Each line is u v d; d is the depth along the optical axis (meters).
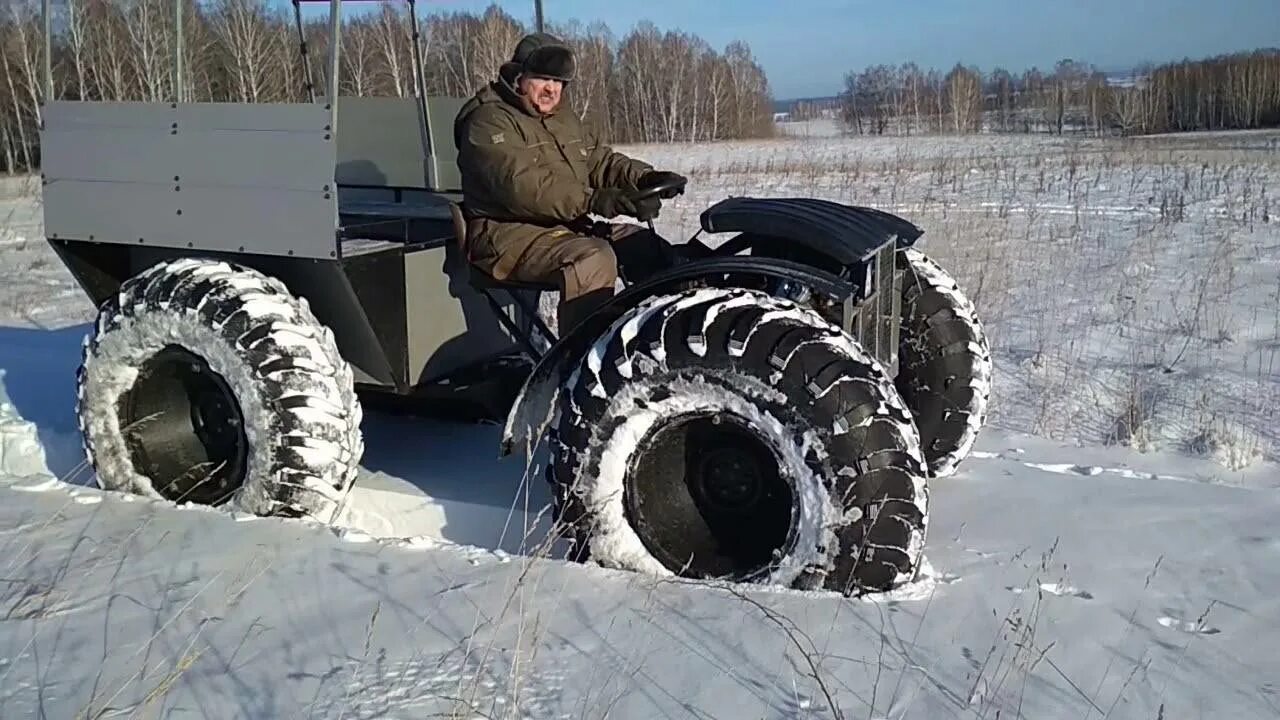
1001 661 2.52
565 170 3.94
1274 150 23.94
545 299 6.24
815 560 3.03
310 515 3.75
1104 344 7.10
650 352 3.16
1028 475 4.24
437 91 6.05
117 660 2.65
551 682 2.48
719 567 3.21
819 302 3.52
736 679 2.47
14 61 27.59
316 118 3.63
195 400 4.10
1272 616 2.80
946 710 2.33
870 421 3.00
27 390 5.96
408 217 4.67
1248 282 8.77
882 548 2.99
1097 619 2.78
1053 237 11.09
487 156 3.84
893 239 3.68
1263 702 2.36
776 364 3.04
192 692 2.49
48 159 4.31
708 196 15.48
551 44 3.95
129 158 4.09
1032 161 21.67
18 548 3.41
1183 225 11.92
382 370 4.18
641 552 3.26
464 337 4.36
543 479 4.28
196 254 4.24
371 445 4.78
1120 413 5.61
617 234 4.14
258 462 3.73
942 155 24.97
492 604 2.90
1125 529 3.54
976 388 4.22
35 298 9.77
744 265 3.30
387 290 3.99
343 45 5.81
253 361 3.71
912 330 4.25
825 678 2.47
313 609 2.91
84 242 4.41
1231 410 5.62
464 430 4.96
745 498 3.26
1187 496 3.89
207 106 3.87
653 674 2.50
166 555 3.32
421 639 2.71
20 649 2.72
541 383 3.60
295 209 3.74
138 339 3.94
